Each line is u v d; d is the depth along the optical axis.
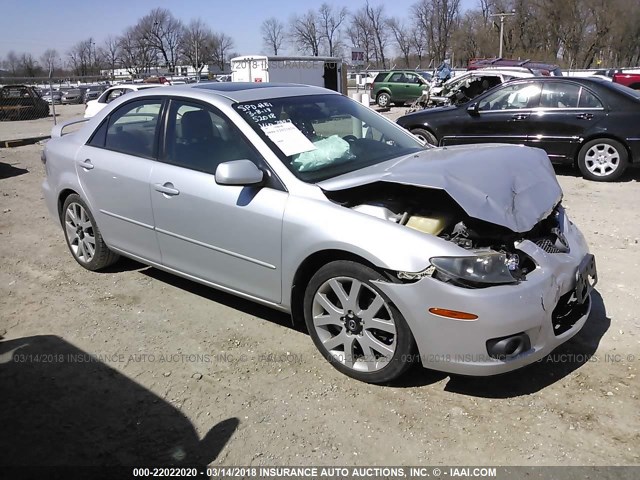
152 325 3.95
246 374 3.34
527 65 19.36
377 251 2.90
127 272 4.91
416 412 2.97
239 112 3.64
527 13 61.03
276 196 3.33
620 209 6.71
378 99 26.19
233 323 3.96
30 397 3.15
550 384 3.17
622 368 3.30
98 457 2.69
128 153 4.23
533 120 8.52
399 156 3.85
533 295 2.83
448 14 74.38
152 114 4.12
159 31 87.00
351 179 3.25
